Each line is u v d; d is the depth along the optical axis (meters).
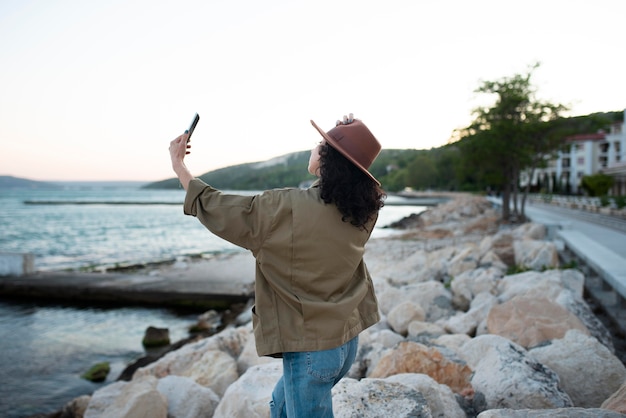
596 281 8.43
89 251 27.73
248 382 3.80
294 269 1.80
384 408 2.87
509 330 4.77
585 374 3.73
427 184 133.00
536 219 21.67
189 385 4.38
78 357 8.73
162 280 14.43
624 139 61.16
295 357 1.82
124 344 9.50
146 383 4.41
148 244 32.09
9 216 67.50
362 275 2.00
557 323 4.71
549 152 25.97
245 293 12.55
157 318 11.72
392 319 6.56
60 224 52.34
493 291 7.67
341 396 3.00
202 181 1.90
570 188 66.81
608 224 19.81
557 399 3.31
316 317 1.78
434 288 7.88
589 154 64.31
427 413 2.85
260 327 1.81
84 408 5.80
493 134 24.56
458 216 39.34
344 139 1.85
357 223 1.83
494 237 15.67
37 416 6.20
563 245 13.41
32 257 15.84
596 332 5.21
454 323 6.04
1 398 6.94
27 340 9.76
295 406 1.82
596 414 2.39
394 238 24.73
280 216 1.77
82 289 13.46
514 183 27.34
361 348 5.20
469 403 3.53
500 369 3.58
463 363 3.93
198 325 10.42
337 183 1.80
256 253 1.85
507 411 2.49
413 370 3.85
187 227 48.53
